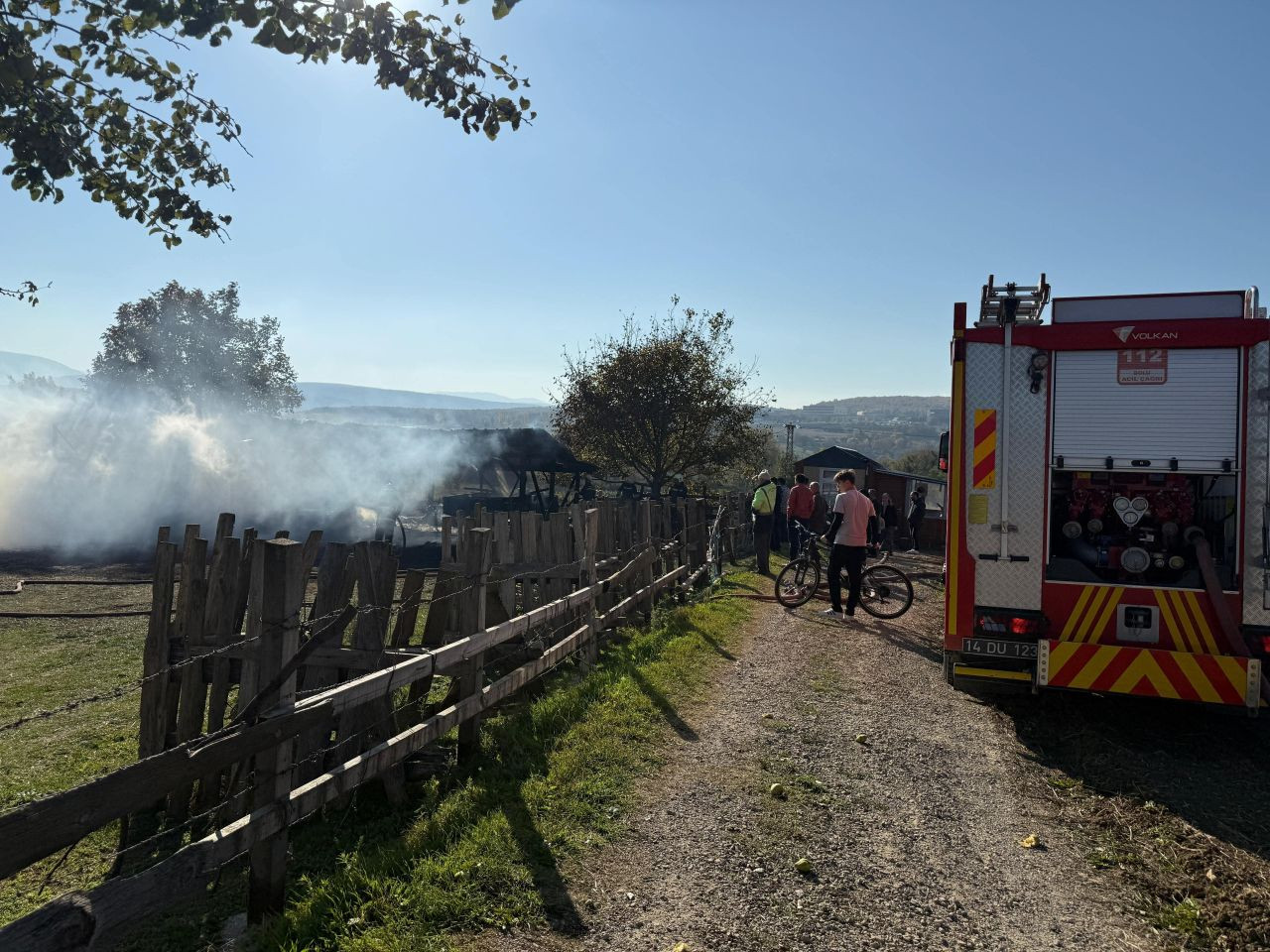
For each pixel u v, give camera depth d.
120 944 3.87
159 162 5.54
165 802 5.55
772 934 3.67
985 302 7.84
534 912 3.72
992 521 6.65
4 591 15.10
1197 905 3.98
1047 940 3.71
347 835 4.86
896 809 5.09
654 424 28.98
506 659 7.46
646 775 5.38
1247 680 5.89
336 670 5.45
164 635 5.36
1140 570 6.40
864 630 10.40
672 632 9.58
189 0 4.17
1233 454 6.16
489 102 5.06
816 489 15.02
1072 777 5.73
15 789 5.77
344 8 4.49
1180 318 6.30
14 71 4.31
